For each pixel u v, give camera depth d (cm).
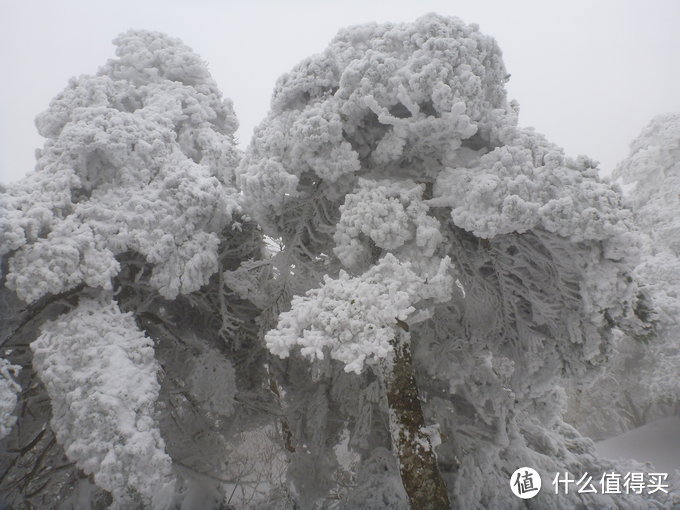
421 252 726
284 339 578
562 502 877
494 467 920
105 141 787
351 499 906
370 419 940
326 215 872
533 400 1012
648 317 784
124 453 568
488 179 699
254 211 867
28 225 682
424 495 610
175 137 955
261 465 1386
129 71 1130
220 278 948
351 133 814
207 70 1207
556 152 730
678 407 2059
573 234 685
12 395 578
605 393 2152
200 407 1034
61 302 740
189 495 1001
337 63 833
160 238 777
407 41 781
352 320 593
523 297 890
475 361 984
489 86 819
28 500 794
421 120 745
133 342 694
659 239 2050
